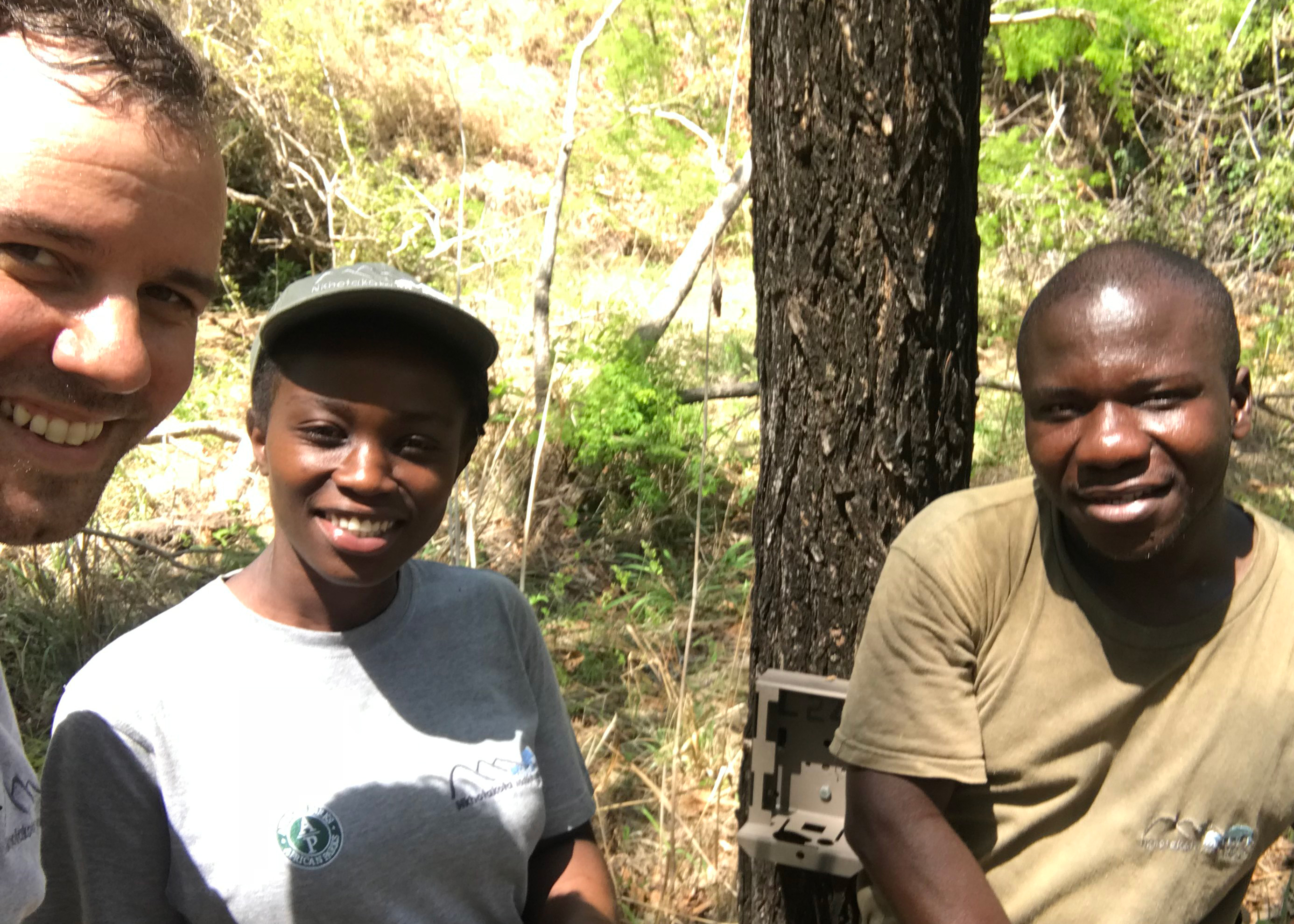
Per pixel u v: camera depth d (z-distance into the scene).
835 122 2.07
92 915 1.44
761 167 2.22
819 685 2.15
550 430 5.29
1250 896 2.89
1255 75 8.86
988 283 7.45
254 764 1.49
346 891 1.48
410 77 9.20
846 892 2.22
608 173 8.09
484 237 6.92
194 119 1.00
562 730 1.84
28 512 1.00
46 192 0.92
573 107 5.51
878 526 2.20
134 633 1.54
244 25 8.04
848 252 2.12
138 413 1.04
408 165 8.89
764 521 2.32
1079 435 1.51
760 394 2.36
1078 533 1.61
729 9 7.20
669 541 5.22
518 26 10.10
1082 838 1.64
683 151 6.46
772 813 2.16
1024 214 7.51
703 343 6.19
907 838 1.61
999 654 1.62
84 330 0.96
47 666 4.06
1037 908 1.64
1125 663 1.58
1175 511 1.49
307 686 1.55
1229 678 1.57
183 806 1.46
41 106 0.92
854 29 2.03
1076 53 6.95
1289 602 1.57
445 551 4.62
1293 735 1.56
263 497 5.39
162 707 1.47
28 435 0.99
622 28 6.70
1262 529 1.62
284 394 1.53
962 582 1.61
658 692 3.98
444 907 1.56
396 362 1.51
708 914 2.90
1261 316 7.30
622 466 5.39
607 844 3.06
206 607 1.57
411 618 1.65
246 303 7.98
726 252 8.35
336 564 1.53
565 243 7.77
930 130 2.06
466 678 1.66
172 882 1.47
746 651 4.07
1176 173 8.11
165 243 0.98
